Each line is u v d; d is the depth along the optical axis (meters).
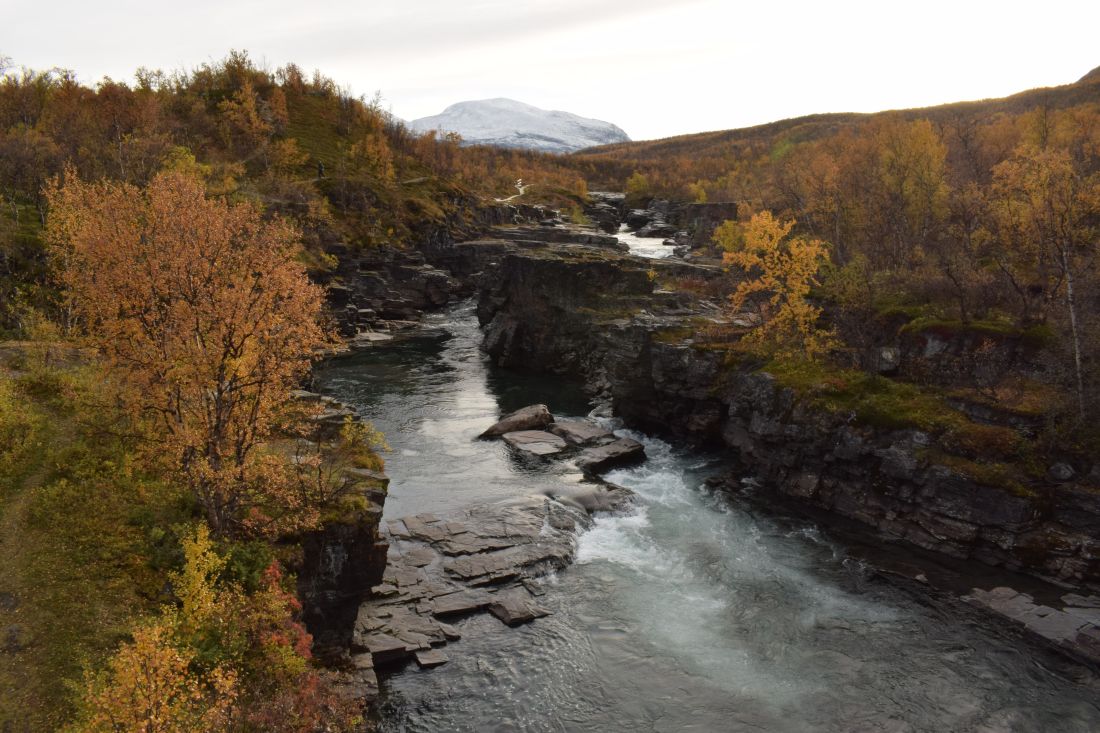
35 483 29.66
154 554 26.66
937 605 34.94
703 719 27.44
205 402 28.69
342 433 38.50
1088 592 34.72
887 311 55.84
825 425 45.84
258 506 29.36
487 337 95.44
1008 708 27.83
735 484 50.47
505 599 35.16
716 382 56.22
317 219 114.06
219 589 25.11
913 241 74.50
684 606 35.34
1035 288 53.69
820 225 92.69
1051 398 41.53
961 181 78.00
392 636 31.47
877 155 92.12
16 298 58.34
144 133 100.75
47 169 81.44
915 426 42.34
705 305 75.12
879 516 43.34
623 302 77.50
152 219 29.39
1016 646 31.64
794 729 26.86
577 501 46.88
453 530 41.41
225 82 168.00
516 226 162.50
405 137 191.88
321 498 30.00
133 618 23.47
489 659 30.91
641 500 48.38
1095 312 46.41
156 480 30.61
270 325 28.12
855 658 31.11
